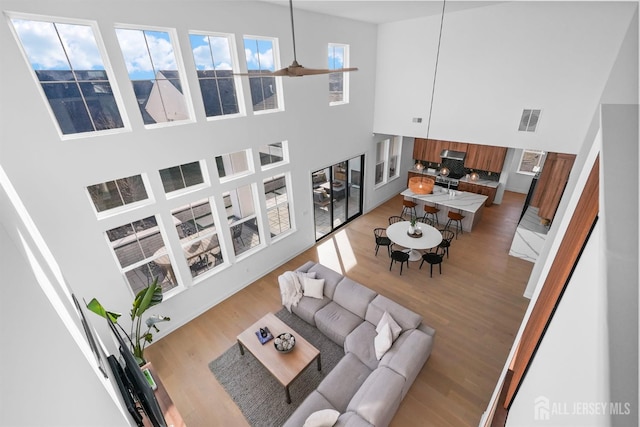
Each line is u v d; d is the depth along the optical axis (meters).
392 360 3.64
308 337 4.70
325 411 3.02
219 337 4.77
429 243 5.83
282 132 5.55
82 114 3.40
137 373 2.42
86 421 0.95
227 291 5.55
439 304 5.32
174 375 4.19
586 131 4.86
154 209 4.20
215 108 4.57
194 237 4.98
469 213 7.52
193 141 4.35
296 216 6.47
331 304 4.88
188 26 3.90
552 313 1.46
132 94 3.64
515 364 2.02
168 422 3.21
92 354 1.53
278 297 5.58
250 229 5.96
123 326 4.24
